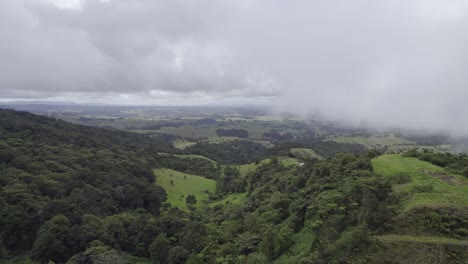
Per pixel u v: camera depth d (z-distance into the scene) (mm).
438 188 48094
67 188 83062
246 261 50000
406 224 38656
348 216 45156
